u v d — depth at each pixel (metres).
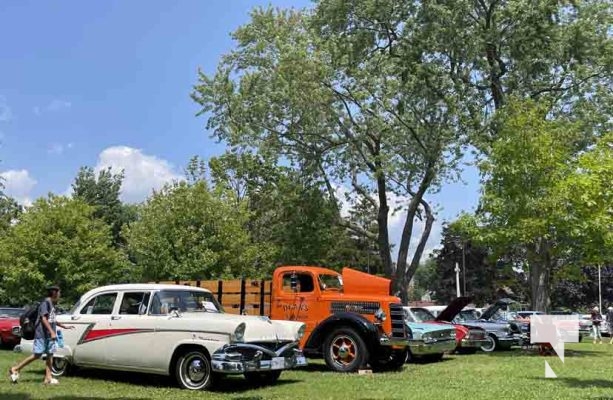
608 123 26.75
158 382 12.30
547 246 23.38
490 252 27.03
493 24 27.69
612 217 19.98
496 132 25.89
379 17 28.11
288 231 31.56
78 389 11.34
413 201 30.19
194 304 12.56
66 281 28.61
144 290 12.47
